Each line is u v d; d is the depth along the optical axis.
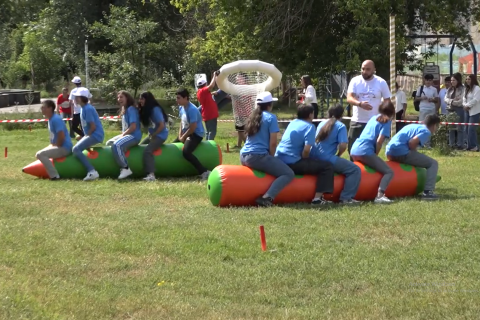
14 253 6.93
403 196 9.98
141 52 28.20
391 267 6.49
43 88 45.59
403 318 5.25
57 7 36.16
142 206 9.46
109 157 11.95
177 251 7.02
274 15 22.14
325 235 7.61
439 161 13.82
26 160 14.59
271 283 6.07
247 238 7.50
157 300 5.64
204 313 5.37
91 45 35.56
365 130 9.86
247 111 16.05
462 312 5.34
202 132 11.91
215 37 24.58
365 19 20.05
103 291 5.86
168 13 36.78
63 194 10.34
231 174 9.21
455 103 16.02
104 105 29.05
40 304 5.48
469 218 8.36
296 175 9.48
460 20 22.95
